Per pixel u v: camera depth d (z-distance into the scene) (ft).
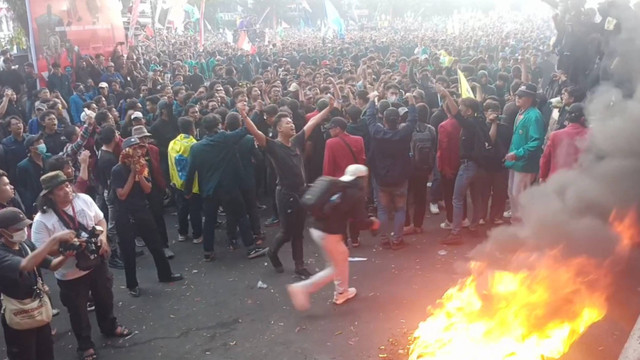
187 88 49.14
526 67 36.91
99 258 15.75
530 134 22.31
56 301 21.07
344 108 31.27
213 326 18.26
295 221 20.94
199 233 26.14
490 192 24.97
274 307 19.30
